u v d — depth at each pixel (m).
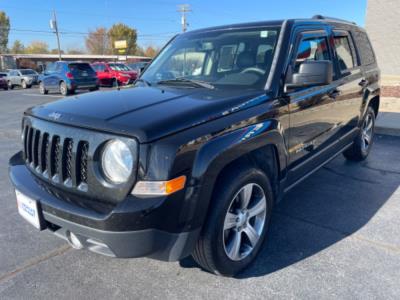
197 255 2.42
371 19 15.64
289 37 3.10
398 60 15.33
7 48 80.75
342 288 2.47
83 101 2.62
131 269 2.74
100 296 2.43
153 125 2.05
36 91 21.94
